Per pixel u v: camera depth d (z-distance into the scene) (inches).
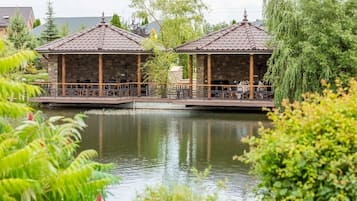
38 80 1072.2
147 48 983.6
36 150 155.5
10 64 154.8
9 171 152.5
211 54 958.4
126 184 378.9
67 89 970.7
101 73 974.4
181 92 945.5
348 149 181.2
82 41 1011.3
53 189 161.0
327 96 206.5
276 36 799.7
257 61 1013.8
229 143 568.1
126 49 979.9
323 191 179.3
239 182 386.0
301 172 183.3
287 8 788.0
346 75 746.2
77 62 1086.4
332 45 759.1
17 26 1434.5
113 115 837.8
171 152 515.8
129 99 965.8
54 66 1032.2
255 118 799.7
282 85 784.9
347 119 185.2
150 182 385.4
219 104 903.7
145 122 747.4
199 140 589.6
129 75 1089.4
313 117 190.7
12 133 176.6
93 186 175.0
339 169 177.5
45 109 924.0
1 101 158.2
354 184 173.2
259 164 194.9
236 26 990.4
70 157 196.2
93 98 953.5
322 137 184.7
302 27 772.0
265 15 814.5
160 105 953.5
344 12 770.2
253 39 936.3
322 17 766.5
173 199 220.8
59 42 1025.5
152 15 1125.1
